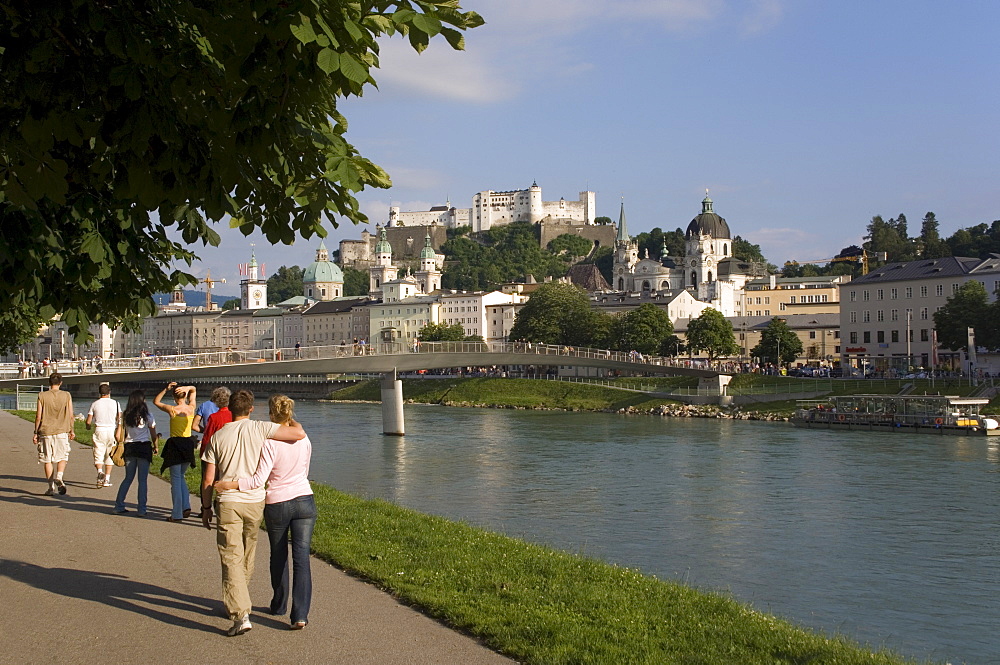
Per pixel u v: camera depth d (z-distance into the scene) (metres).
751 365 159.00
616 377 160.75
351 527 22.39
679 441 87.06
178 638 12.67
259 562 17.64
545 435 93.81
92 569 16.67
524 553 20.47
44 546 18.73
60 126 11.18
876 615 30.08
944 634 28.14
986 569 36.25
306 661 11.83
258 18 10.23
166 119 11.40
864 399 105.06
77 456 37.00
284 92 10.83
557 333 182.75
